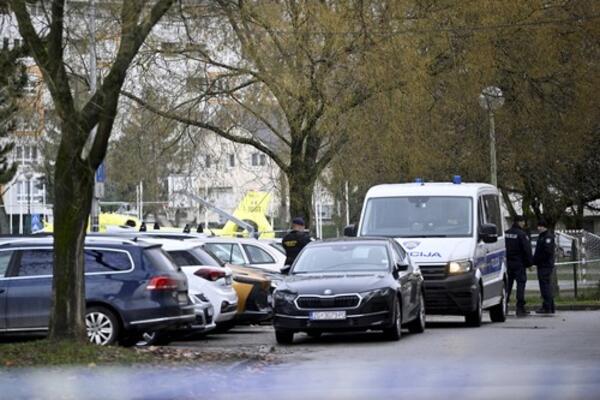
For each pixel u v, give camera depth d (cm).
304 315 6088
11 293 5934
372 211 7888
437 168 11812
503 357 5262
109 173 12094
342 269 6538
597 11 10962
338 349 5869
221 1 8588
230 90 10688
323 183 12925
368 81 9969
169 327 5906
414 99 10119
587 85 11400
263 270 7925
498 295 8394
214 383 4409
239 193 13025
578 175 12788
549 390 4081
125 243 5966
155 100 10612
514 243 9200
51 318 5022
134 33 4938
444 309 7381
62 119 4900
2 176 6656
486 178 12488
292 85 9825
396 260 6631
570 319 8644
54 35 4875
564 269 13062
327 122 10162
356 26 9869
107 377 4481
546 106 11631
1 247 6047
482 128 11888
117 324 5822
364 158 11506
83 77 6462
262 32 9931
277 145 12006
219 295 6669
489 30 10556
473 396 3950
